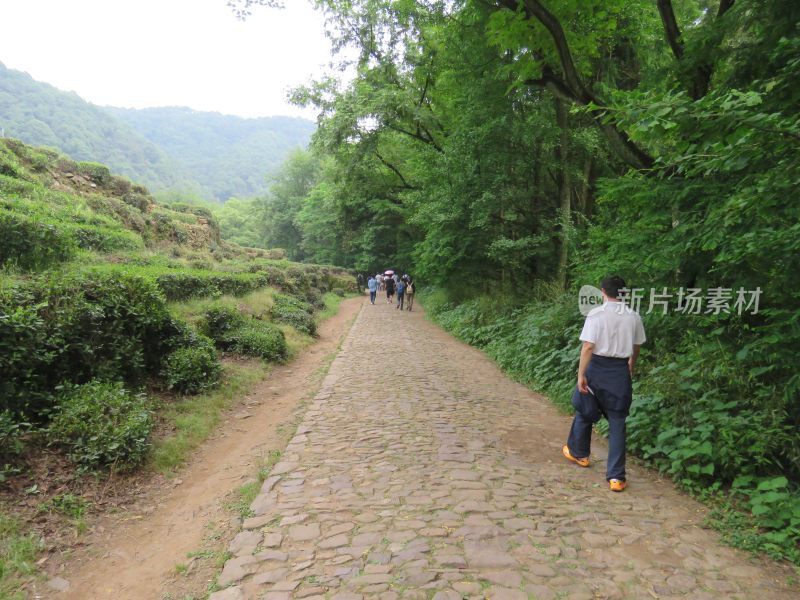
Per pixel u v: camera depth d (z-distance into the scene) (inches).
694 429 167.3
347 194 978.7
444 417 236.2
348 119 688.4
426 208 608.4
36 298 199.3
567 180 492.4
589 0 271.3
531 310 446.9
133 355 231.6
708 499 148.4
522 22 273.0
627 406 157.3
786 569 112.5
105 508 147.6
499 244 489.4
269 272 781.3
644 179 207.9
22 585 110.5
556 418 242.7
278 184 2556.6
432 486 155.0
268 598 100.5
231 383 288.4
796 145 121.8
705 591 103.3
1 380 165.3
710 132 127.6
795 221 142.7
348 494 149.8
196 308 382.6
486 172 517.0
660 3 259.3
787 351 155.1
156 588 110.9
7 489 141.0
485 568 109.8
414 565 110.7
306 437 206.2
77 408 172.6
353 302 1179.9
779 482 136.6
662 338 239.0
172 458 183.8
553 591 101.7
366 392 286.4
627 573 109.1
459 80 527.8
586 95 269.6
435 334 578.6
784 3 185.3
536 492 152.0
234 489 162.1
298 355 426.9
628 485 159.9
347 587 103.1
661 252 201.2
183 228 864.3
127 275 259.4
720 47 224.8
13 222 308.3
